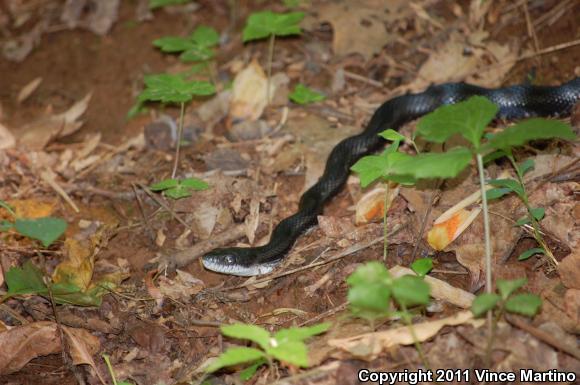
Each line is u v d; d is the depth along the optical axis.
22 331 7.47
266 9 13.41
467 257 7.47
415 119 10.33
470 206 8.06
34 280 7.64
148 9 13.97
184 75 11.91
